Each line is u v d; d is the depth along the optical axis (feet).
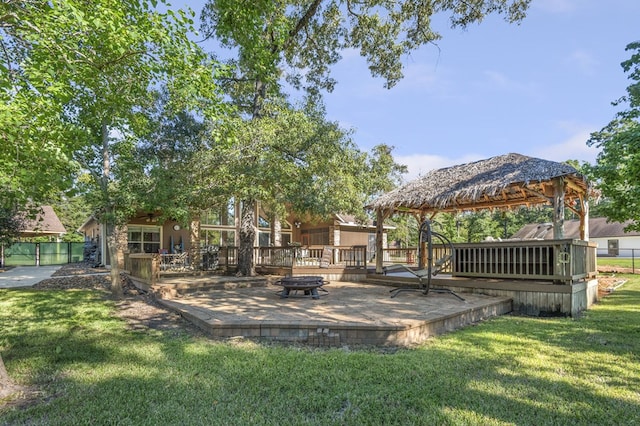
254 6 18.48
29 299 26.05
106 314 21.34
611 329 18.19
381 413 9.16
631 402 9.78
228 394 10.27
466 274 27.50
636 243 99.55
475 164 33.78
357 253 40.27
